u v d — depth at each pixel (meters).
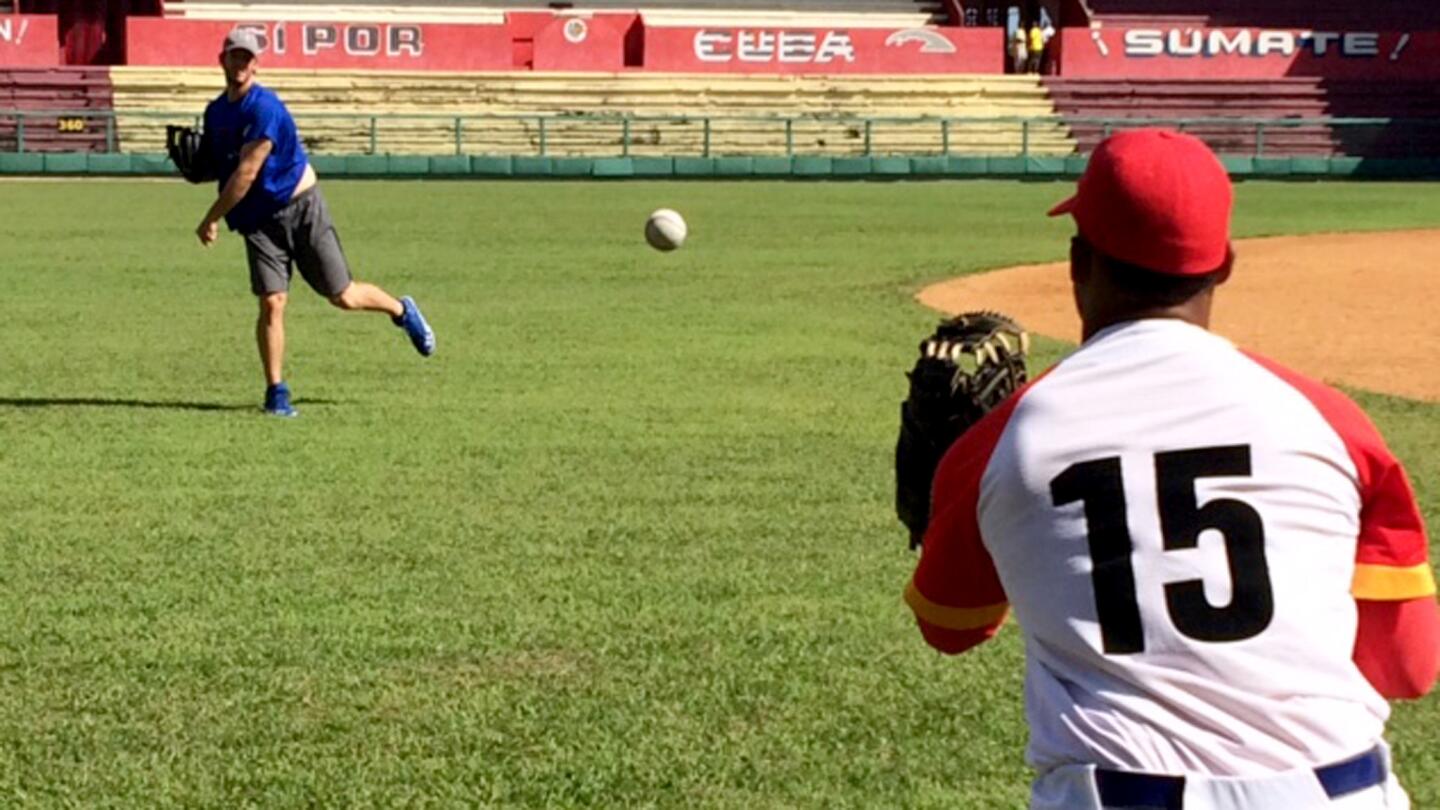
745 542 7.59
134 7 47.88
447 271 20.17
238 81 10.06
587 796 4.80
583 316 15.97
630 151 45.03
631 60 48.72
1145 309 2.63
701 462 9.33
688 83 46.66
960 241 24.98
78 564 7.14
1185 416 2.54
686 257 22.17
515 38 48.69
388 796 4.79
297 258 10.49
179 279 18.94
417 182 40.53
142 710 5.45
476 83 45.72
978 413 2.80
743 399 11.41
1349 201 34.97
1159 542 2.48
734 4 51.00
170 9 47.72
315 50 45.78
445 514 8.09
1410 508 2.61
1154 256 2.57
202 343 13.95
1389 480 2.59
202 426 10.26
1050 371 2.66
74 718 5.37
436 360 13.12
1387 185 41.34
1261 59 48.59
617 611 6.51
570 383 12.05
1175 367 2.57
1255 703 2.45
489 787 4.86
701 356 13.44
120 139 43.09
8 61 44.44
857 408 11.07
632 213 30.39
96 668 5.83
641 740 5.21
